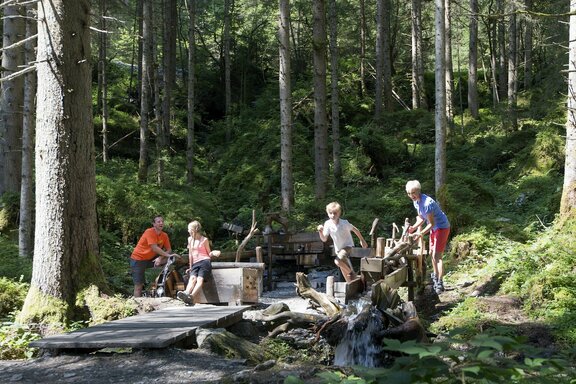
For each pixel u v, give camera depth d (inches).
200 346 289.7
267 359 300.2
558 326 323.6
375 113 1353.3
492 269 442.0
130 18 1403.8
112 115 1341.0
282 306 370.0
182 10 1845.5
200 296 432.5
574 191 467.8
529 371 92.1
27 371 264.7
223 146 1373.0
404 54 1829.5
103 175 922.7
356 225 760.3
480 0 1445.6
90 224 376.8
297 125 1290.6
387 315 319.0
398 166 1070.4
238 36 1652.3
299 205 854.5
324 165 868.0
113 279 573.3
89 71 378.6
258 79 1697.8
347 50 1764.3
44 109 367.2
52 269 361.1
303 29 1752.0
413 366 83.7
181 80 1636.3
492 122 1279.5
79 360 276.5
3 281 416.5
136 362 267.9
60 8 362.0
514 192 823.1
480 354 82.7
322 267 586.9
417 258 420.5
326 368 239.0
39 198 366.6
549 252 418.3
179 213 838.5
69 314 357.7
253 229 549.3
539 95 1334.9
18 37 705.6
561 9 957.2
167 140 1275.8
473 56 1360.7
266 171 1132.5
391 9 1722.4
